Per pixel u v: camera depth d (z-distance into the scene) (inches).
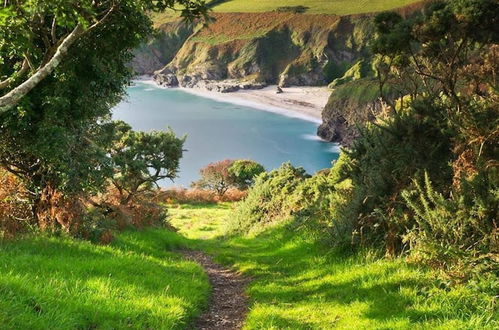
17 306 251.4
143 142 1305.4
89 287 335.9
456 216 350.6
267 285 475.2
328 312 349.7
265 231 917.2
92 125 660.1
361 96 4751.5
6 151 576.7
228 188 2910.9
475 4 533.3
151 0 378.0
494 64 487.2
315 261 513.7
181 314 342.0
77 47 530.0
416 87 589.6
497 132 383.6
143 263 485.4
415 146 453.4
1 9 303.6
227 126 6122.1
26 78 517.3
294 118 6628.9
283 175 1128.8
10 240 461.4
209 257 759.7
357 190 507.2
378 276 381.7
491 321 260.4
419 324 276.1
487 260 310.2
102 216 651.5
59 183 585.3
